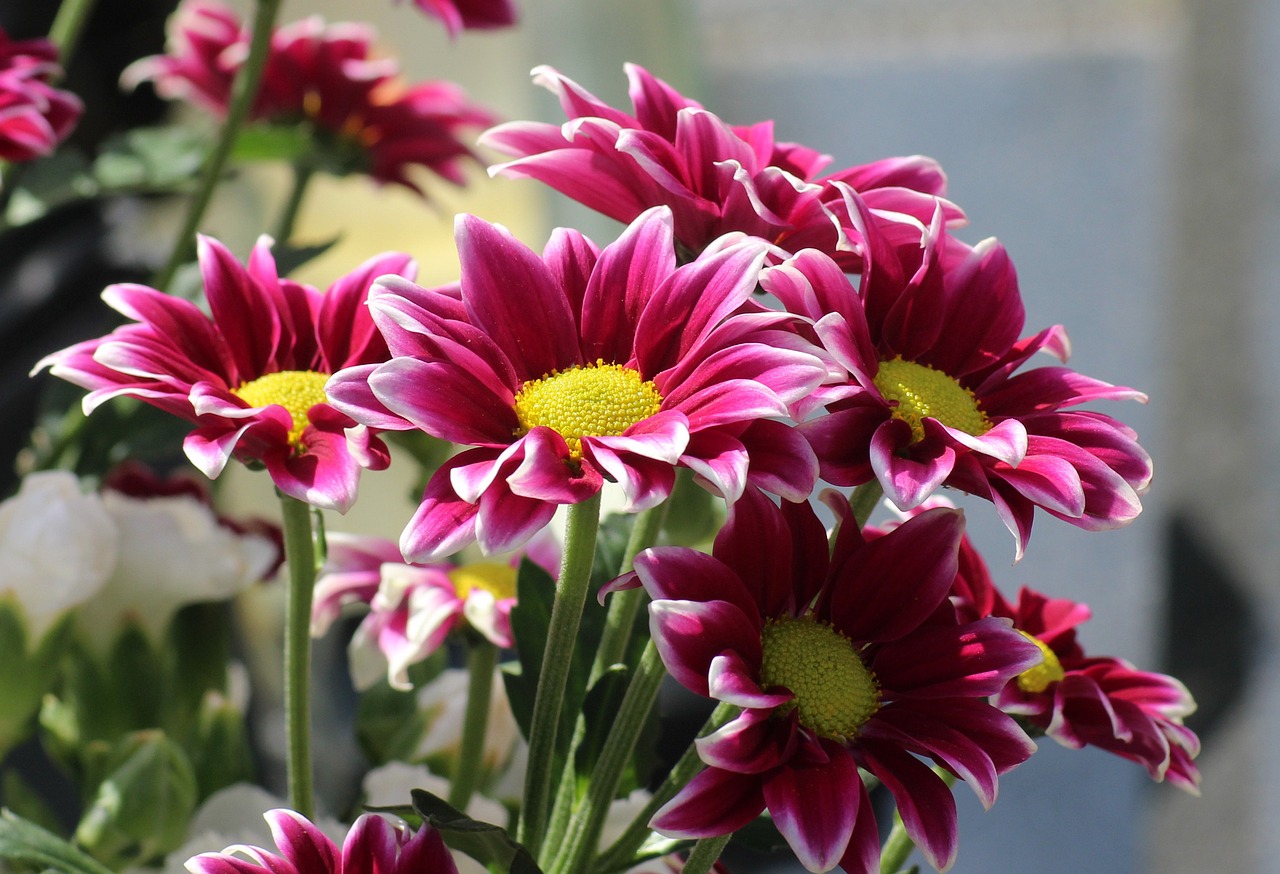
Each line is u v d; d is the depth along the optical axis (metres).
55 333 1.03
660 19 0.95
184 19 0.81
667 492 0.49
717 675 0.49
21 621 0.59
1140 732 0.55
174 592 0.61
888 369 0.53
